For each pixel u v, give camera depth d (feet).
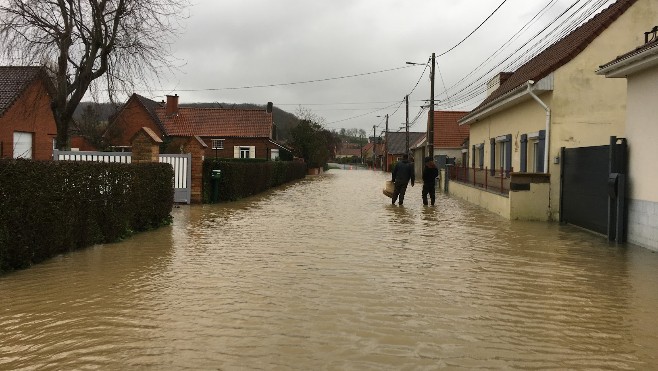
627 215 36.04
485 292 22.43
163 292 21.70
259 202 67.72
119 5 65.98
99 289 22.09
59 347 15.64
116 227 34.35
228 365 14.34
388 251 31.81
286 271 25.86
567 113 49.11
